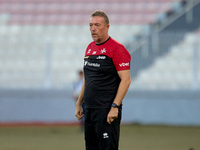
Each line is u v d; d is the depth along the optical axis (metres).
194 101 50.84
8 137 34.81
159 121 51.06
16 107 53.56
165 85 54.22
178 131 40.34
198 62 53.03
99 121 13.33
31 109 53.41
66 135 36.81
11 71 59.16
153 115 51.25
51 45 57.28
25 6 75.50
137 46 57.09
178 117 50.91
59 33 66.88
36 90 53.38
